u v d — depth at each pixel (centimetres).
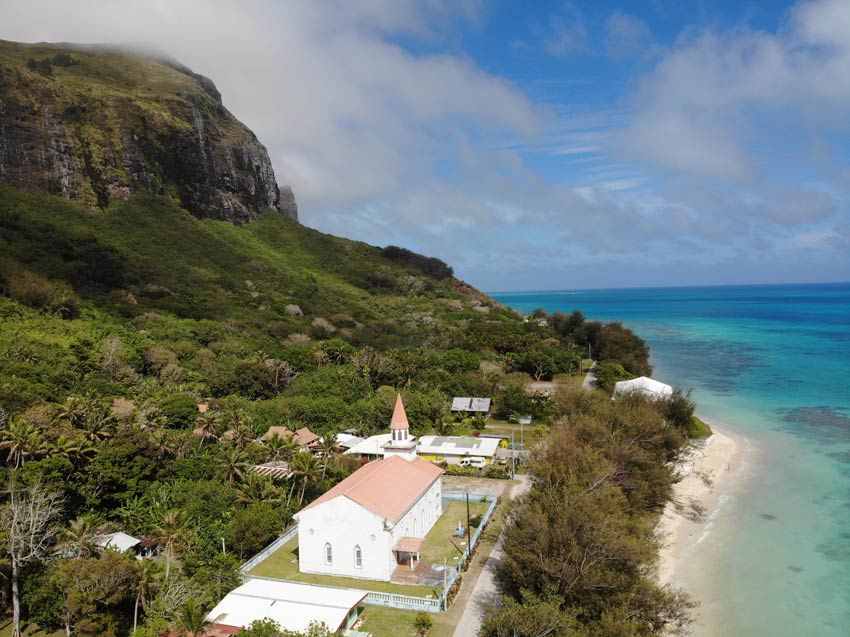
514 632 3888
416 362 12712
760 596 5159
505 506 6906
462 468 8262
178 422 8550
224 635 4131
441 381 12256
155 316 13088
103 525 5725
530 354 14512
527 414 11044
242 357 12394
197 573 4881
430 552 5803
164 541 5112
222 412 8788
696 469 8338
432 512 6519
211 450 7538
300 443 8519
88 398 7612
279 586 4750
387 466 6238
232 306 15988
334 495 5416
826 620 4781
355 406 10225
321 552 5459
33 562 4603
